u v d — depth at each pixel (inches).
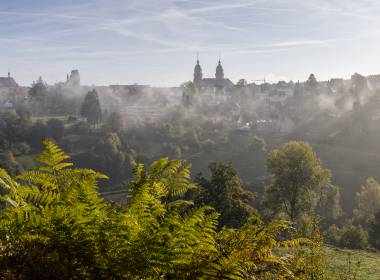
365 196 2726.4
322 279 193.9
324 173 1771.7
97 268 114.7
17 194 141.1
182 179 176.9
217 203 1262.3
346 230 1934.1
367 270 549.3
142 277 116.7
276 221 162.2
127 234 118.6
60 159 157.8
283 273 164.2
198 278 122.5
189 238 123.7
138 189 136.1
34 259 116.1
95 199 124.3
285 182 1739.7
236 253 138.2
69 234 116.9
